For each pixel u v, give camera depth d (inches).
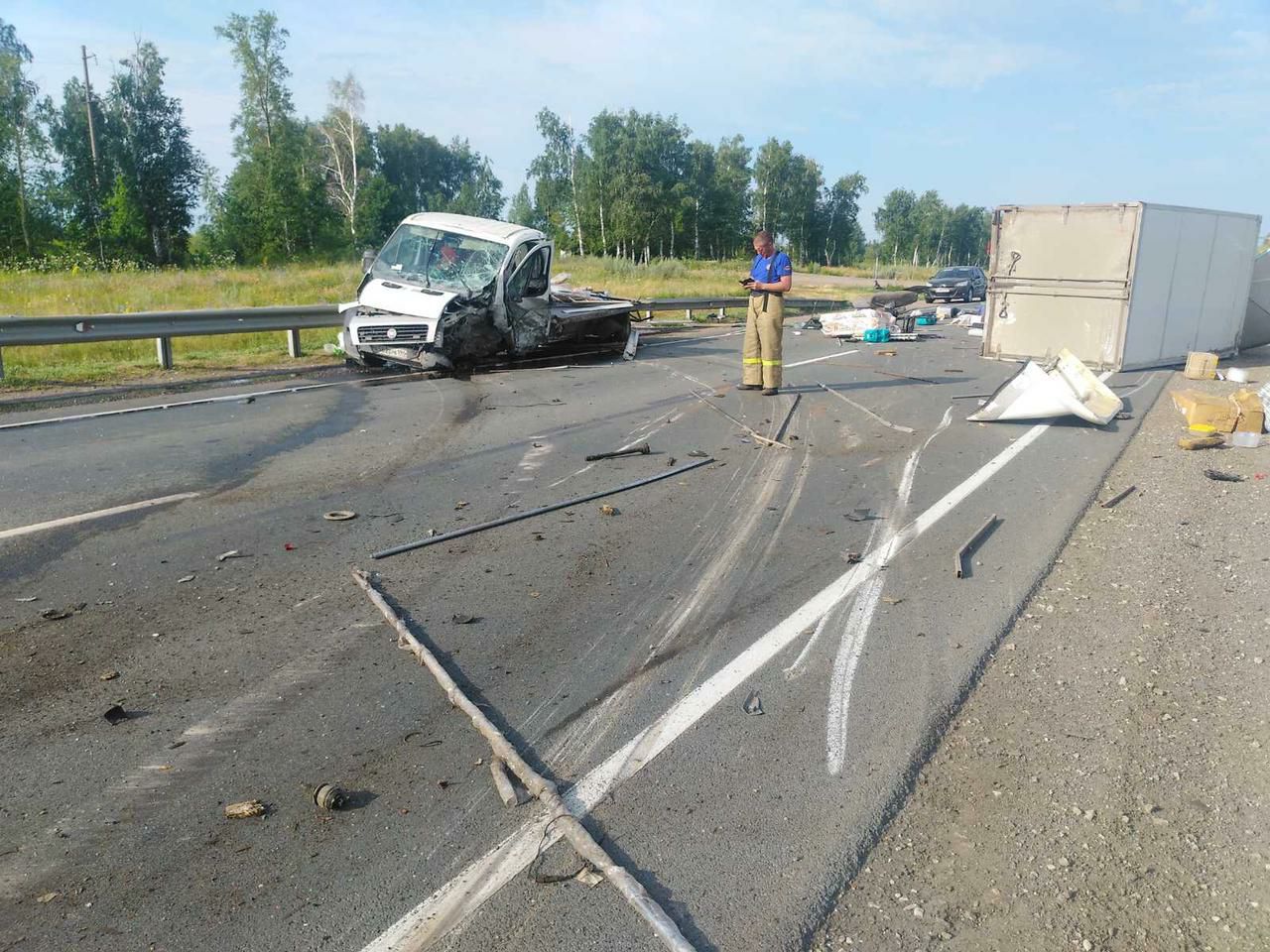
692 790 129.9
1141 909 108.2
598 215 3223.4
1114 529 254.2
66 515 244.1
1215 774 135.9
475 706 149.5
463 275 524.1
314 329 645.9
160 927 102.1
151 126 2279.8
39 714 145.9
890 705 154.9
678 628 183.6
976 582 211.3
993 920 106.1
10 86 2074.3
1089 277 556.4
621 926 103.2
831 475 304.3
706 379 514.6
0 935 100.3
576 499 271.1
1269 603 200.2
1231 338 666.2
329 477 289.3
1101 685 163.3
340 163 2610.7
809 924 104.7
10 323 430.3
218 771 132.2
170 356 504.4
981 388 488.4
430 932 102.0
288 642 173.5
